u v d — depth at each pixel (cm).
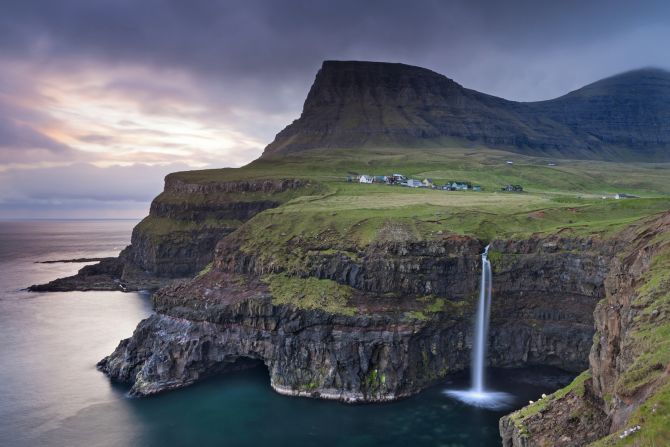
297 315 12006
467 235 13438
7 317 18312
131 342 13012
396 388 11312
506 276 12850
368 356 11581
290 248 14112
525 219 14825
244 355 12550
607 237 11994
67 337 15850
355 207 16750
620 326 6769
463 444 9262
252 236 15275
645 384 5056
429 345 12212
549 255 12581
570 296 12362
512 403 10981
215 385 12244
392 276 12681
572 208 15625
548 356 12506
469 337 12662
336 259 13238
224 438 9631
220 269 14712
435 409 10725
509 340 12731
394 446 9212
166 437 9719
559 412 6981
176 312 13275
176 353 12362
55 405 11069
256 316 12312
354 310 12050
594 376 7106
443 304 12575
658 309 5906
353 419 10325
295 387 11656
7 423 10256
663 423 4203
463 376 12506
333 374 11525
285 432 9831
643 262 7288
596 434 5962
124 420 10406
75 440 9619
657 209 15312
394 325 11812
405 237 13425
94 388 12000
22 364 13462
